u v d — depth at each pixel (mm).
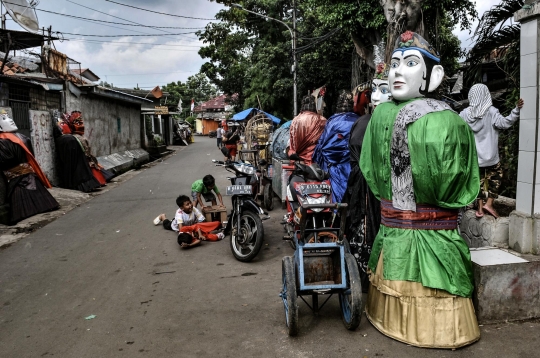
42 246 6629
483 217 4449
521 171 3994
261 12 23109
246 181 6559
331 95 19906
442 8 10547
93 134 15234
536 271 3723
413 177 3422
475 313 3691
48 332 3828
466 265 3512
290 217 5590
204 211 7246
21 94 10164
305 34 19875
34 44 13453
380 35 12008
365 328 3717
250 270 5316
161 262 5734
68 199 10133
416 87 3637
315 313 3951
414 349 3340
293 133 6984
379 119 3801
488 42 6410
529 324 3674
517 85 5754
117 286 4902
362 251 4473
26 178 8594
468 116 4492
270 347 3439
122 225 7867
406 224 3543
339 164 5656
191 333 3715
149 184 12914
